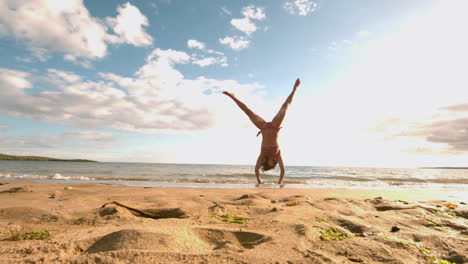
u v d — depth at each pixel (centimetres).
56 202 409
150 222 265
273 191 614
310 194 557
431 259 170
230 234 221
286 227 243
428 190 941
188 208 350
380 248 183
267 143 815
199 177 1680
